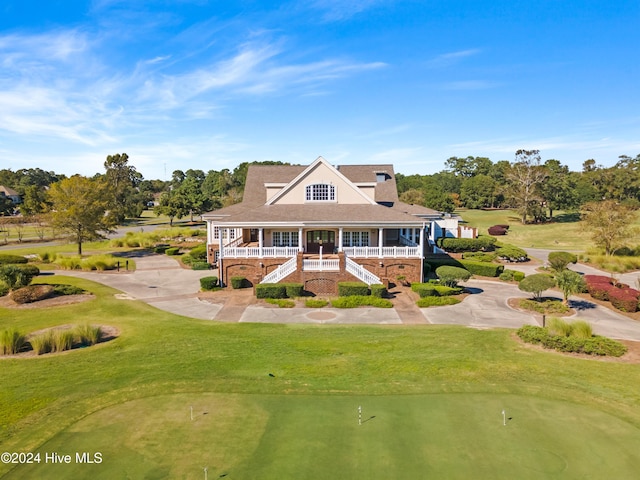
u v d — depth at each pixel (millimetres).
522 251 50312
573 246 64750
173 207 95188
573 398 15273
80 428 13078
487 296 32781
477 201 131500
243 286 35188
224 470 10906
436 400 15039
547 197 98250
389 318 26844
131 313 27766
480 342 21703
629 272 44344
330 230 40906
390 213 37781
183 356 19562
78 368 18047
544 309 28438
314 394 15477
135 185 163250
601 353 19750
